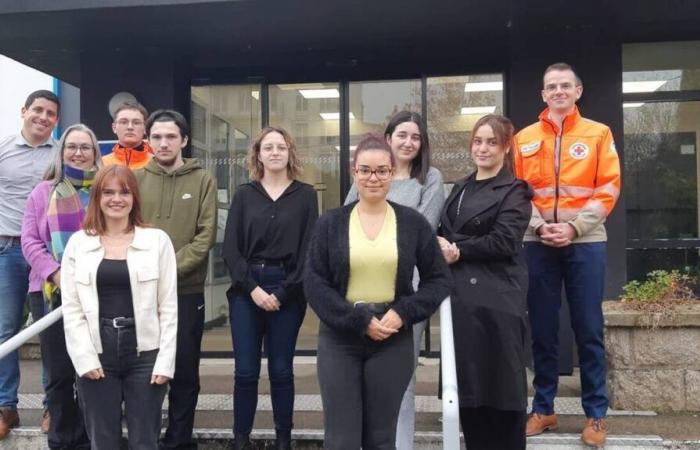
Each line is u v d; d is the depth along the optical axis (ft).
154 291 10.21
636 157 18.58
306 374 17.92
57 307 11.75
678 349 13.93
